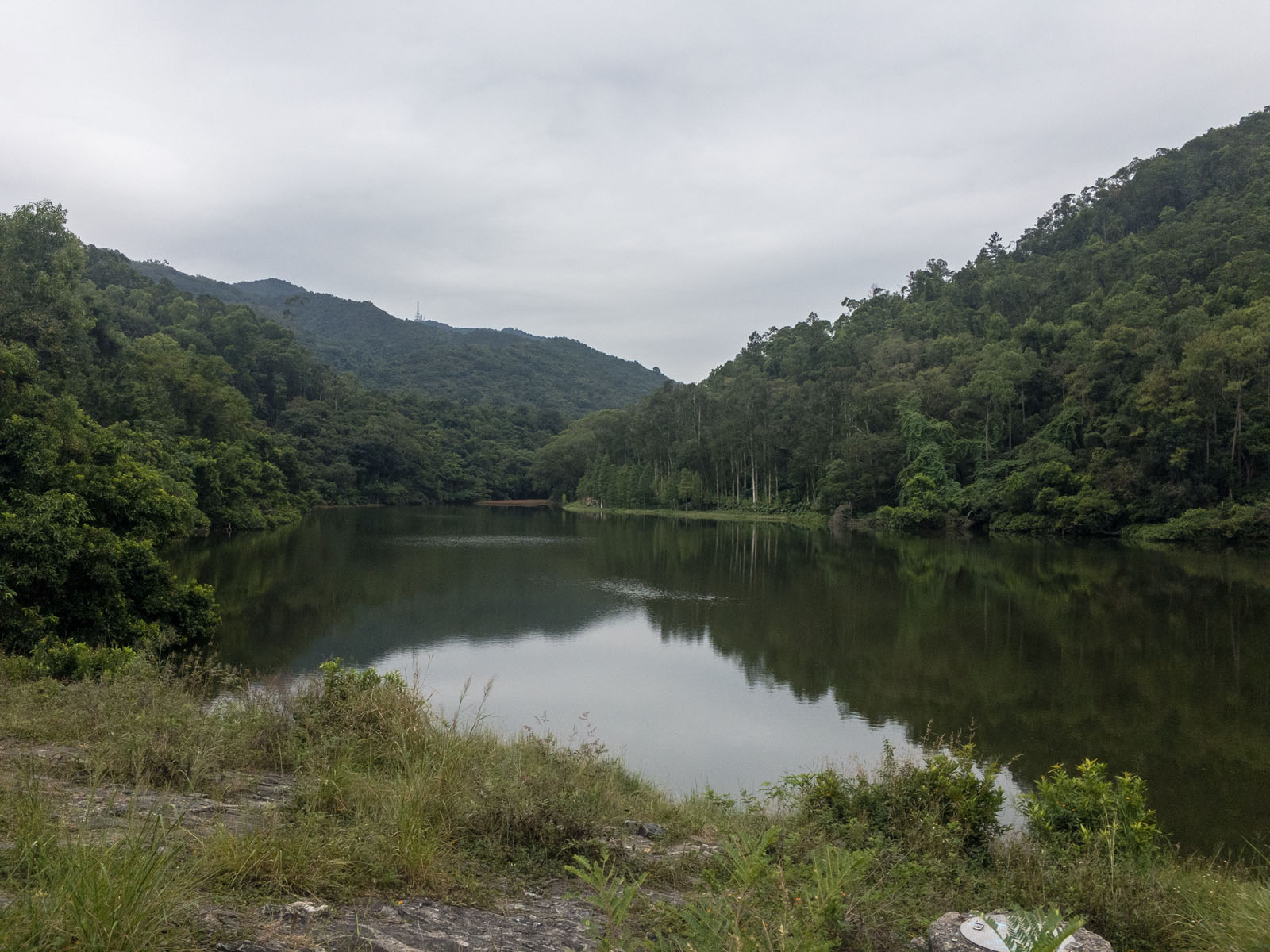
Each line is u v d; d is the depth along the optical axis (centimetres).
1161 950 464
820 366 11169
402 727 841
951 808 710
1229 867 906
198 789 621
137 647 1630
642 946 398
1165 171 11462
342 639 2181
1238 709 1608
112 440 2852
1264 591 3100
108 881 312
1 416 2348
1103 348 6347
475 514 8838
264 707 870
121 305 9488
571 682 1805
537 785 650
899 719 1548
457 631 2344
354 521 7125
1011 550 4897
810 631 2402
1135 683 1808
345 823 549
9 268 4172
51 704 867
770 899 400
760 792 1129
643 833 693
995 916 432
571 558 4403
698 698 1683
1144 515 5450
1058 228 12744
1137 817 697
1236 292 6819
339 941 361
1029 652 2112
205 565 3628
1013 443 7200
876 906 480
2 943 273
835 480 7462
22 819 420
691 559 4425
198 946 329
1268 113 12156
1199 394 5278
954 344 9338
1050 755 1355
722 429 9181
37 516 1609
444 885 469
